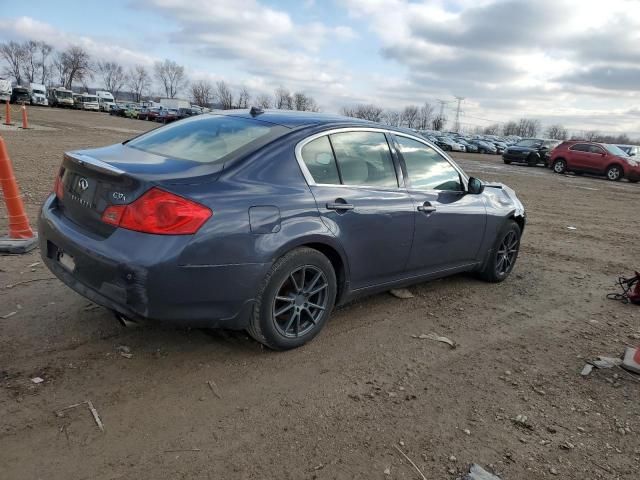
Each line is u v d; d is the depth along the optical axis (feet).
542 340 13.85
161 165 10.37
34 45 374.43
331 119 13.06
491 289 17.88
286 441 8.80
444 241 15.21
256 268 10.35
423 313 15.02
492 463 8.66
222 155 10.94
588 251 25.29
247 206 10.20
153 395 9.74
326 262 11.80
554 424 9.93
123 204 9.55
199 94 355.77
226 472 7.97
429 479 8.18
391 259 13.58
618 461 8.99
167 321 9.77
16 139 58.03
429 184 14.85
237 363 11.14
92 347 11.23
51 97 223.10
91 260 9.70
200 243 9.54
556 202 44.29
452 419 9.83
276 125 12.16
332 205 11.71
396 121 379.35
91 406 9.23
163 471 7.87
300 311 11.73
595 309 16.71
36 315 12.48
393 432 9.28
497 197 17.74
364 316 14.37
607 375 12.03
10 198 17.63
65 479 7.54
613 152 76.84
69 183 10.96
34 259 16.65
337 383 10.77
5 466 7.66
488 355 12.68
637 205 46.91
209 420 9.18
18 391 9.43
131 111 195.21
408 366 11.76
